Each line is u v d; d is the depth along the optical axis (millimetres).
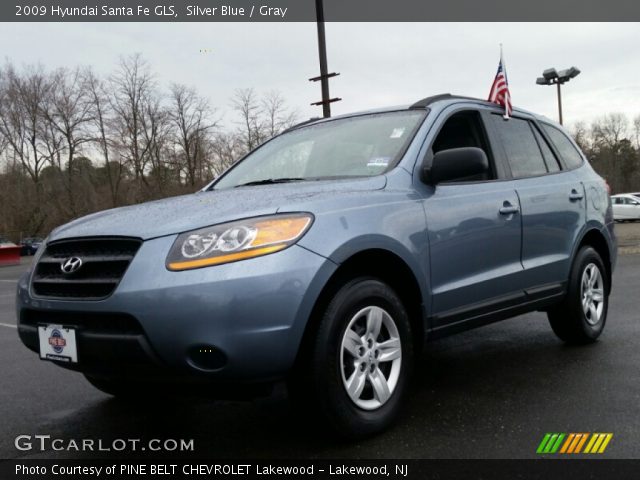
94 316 2846
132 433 3398
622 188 82812
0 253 28656
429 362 4711
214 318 2654
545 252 4484
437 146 3979
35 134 56344
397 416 3232
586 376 4133
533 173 4633
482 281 3832
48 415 3781
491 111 4531
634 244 18484
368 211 3188
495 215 3982
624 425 3195
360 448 2988
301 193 3186
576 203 4883
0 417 3756
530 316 6562
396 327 3242
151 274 2738
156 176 52094
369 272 3258
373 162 3746
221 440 3219
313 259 2828
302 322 2768
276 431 3297
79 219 3533
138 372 2822
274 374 2754
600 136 84500
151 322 2684
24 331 3197
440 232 3557
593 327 5039
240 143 44500
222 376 2707
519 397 3727
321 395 2861
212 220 2877
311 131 4516
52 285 3055
